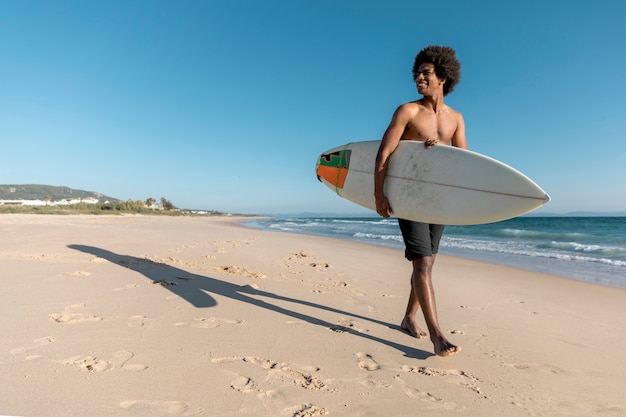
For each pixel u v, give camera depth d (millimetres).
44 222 17453
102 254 6305
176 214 58656
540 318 3844
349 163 3398
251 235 13945
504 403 2082
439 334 2676
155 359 2367
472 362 2641
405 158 2867
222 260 6594
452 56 2820
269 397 1997
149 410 1801
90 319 3029
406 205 2824
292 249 9258
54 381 2025
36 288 3891
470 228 23422
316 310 3676
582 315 4031
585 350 2957
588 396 2205
